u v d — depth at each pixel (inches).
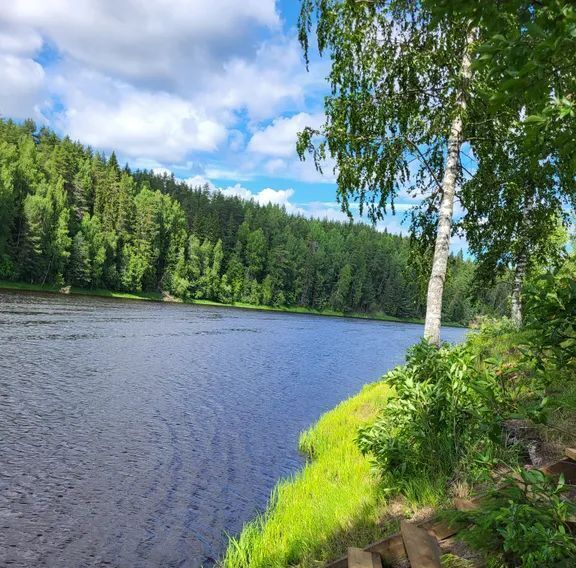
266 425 599.8
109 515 335.3
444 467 223.8
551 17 76.7
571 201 517.0
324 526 236.4
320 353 1509.6
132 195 4495.6
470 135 453.7
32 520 319.9
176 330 1724.9
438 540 164.9
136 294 3806.6
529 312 117.3
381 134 436.5
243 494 382.0
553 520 105.9
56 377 758.5
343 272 5438.0
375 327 3467.0
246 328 2187.5
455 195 464.8
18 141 4662.9
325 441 487.8
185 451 479.5
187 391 763.4
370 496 245.1
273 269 5012.3
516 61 80.1
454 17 87.1
